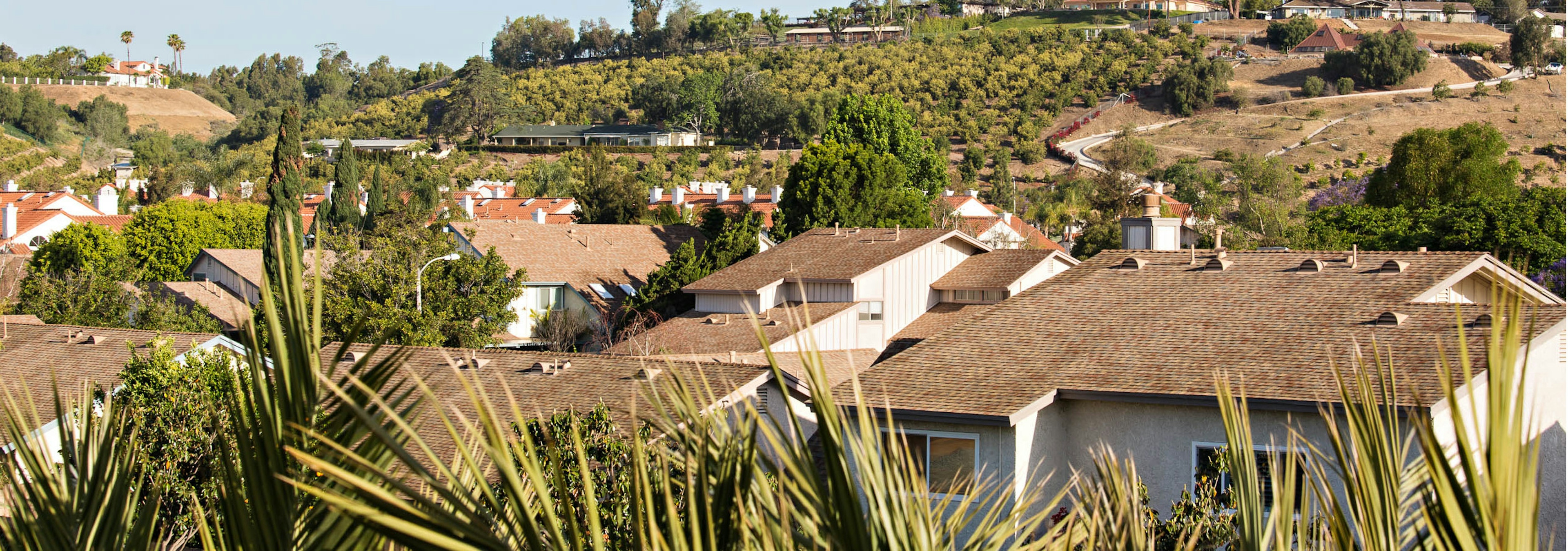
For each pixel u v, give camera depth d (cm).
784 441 462
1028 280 4494
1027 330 2092
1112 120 15988
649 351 3925
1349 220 5447
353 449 472
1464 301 2120
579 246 5669
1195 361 1823
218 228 7700
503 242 5469
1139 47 18488
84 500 579
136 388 1981
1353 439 476
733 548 468
